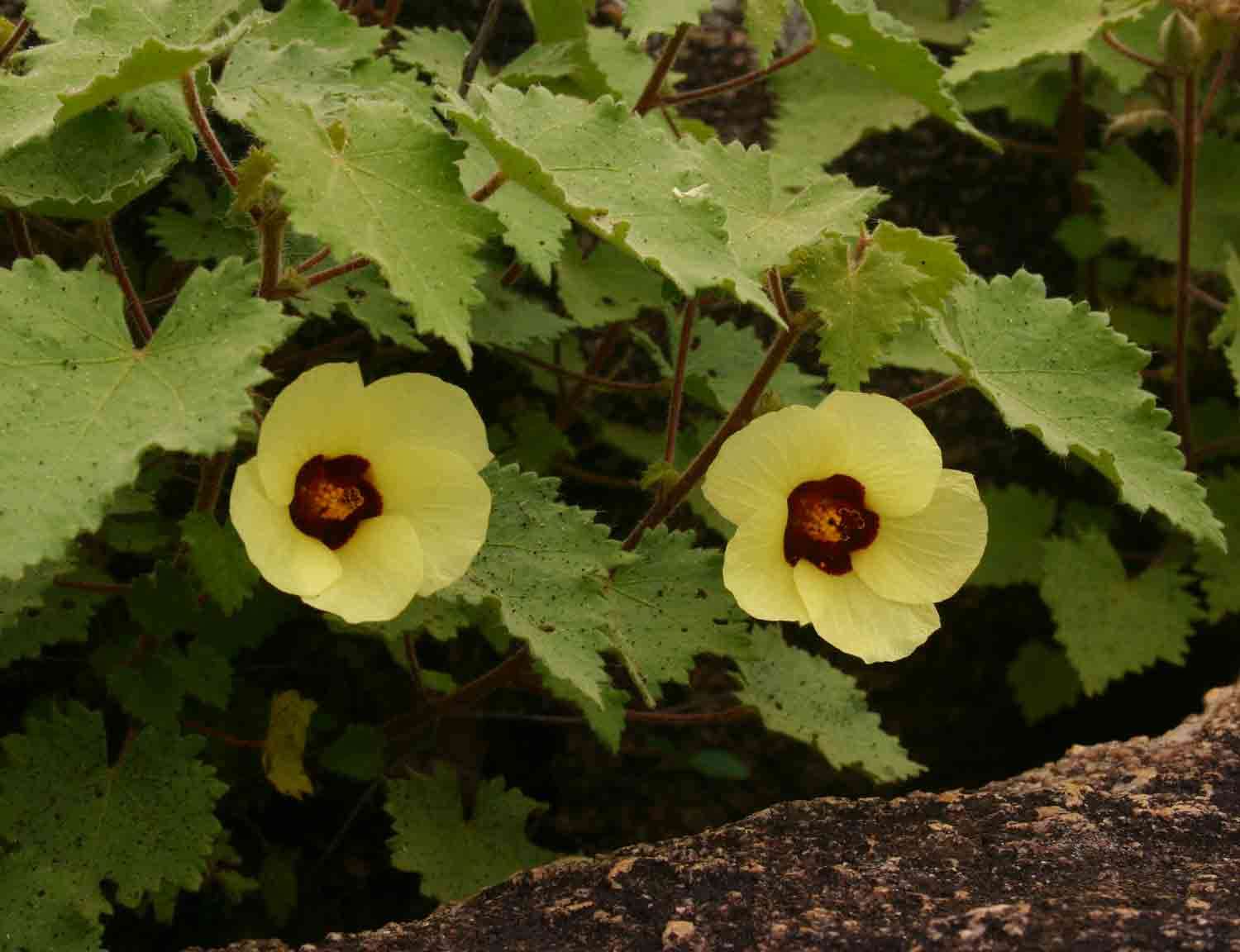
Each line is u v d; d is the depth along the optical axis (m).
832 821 0.96
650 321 1.28
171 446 0.87
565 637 0.95
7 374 0.89
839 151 1.31
